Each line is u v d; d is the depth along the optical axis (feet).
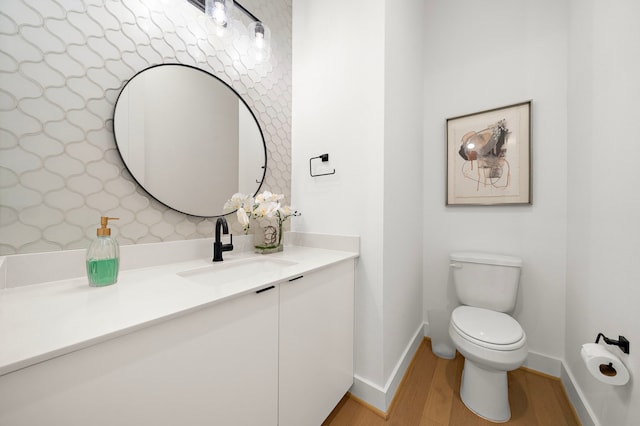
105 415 1.44
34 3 2.25
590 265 3.45
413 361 5.14
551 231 4.64
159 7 3.13
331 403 3.49
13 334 1.36
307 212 4.80
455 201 5.62
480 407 3.75
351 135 4.18
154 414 1.66
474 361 3.67
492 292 4.70
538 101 4.78
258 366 2.39
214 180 3.73
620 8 2.78
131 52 2.88
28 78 2.23
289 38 5.05
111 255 2.28
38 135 2.28
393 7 4.15
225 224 3.32
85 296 1.98
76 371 1.33
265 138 4.55
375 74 3.89
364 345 4.00
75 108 2.48
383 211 3.82
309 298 3.05
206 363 1.95
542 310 4.73
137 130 2.91
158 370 1.67
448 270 5.76
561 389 4.28
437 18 5.94
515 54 5.02
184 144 3.37
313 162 4.70
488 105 5.29
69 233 2.46
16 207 2.19
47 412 1.25
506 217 5.08
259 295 2.38
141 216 2.98
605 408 2.99
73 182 2.48
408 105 4.93
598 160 3.25
